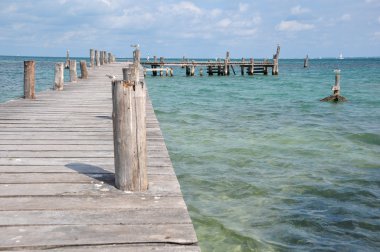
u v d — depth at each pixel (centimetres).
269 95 2030
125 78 768
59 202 296
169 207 291
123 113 315
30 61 961
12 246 228
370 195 539
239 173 638
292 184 584
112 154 447
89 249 228
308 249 386
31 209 282
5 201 297
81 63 1636
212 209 485
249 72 4075
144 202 299
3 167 389
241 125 1088
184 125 1074
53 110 788
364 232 425
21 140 517
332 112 1406
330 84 2945
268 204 504
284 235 415
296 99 1836
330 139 912
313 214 472
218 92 2181
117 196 310
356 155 764
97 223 261
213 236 410
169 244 237
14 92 1902
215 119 1188
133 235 246
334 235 417
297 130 1025
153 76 3734
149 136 554
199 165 683
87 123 649
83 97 1014
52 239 238
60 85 1191
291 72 5553
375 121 1206
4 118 688
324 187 572
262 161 712
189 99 1777
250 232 421
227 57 3806
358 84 2977
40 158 426
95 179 353
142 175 323
